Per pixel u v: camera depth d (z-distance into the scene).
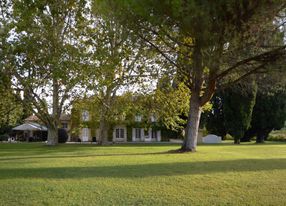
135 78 34.38
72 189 11.15
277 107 53.75
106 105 38.00
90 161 17.45
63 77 29.83
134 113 39.72
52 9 28.72
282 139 62.34
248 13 17.06
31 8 25.72
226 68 22.56
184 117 44.34
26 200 10.08
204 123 56.59
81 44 31.11
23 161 17.73
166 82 34.00
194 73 23.28
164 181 12.32
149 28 20.45
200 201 10.27
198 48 18.81
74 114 43.00
